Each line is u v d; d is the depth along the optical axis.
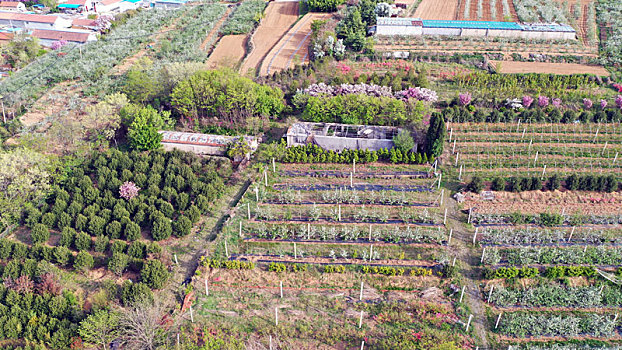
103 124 86.12
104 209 68.19
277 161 79.56
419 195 71.25
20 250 62.84
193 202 70.50
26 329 53.31
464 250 62.41
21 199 70.62
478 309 55.94
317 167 77.69
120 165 78.50
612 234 64.00
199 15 148.62
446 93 96.12
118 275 61.03
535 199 70.00
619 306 56.06
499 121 85.19
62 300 55.50
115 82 107.81
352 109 85.06
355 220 67.00
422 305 56.47
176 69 97.62
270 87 96.25
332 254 61.75
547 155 78.00
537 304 56.28
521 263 60.31
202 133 87.81
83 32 139.62
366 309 56.53
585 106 88.62
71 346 52.12
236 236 65.44
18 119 96.00
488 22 121.06
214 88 88.94
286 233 64.88
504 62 107.25
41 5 181.38
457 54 109.06
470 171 75.44
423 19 128.38
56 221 69.25
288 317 55.84
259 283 59.75
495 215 66.88
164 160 79.12
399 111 83.12
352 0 138.38
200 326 54.91
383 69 106.00
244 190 74.44
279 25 134.38
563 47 112.25
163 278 58.59
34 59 127.56
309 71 101.25
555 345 51.53
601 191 71.12
